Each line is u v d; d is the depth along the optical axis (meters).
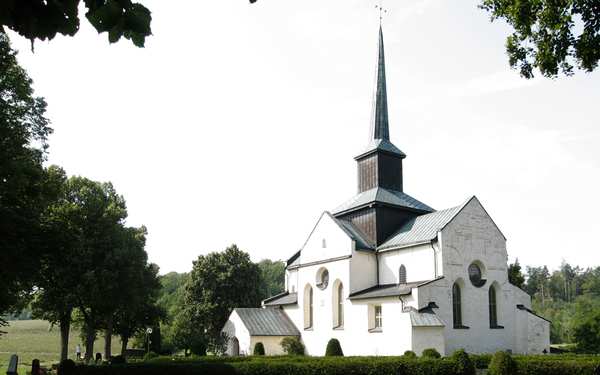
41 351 78.44
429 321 37.28
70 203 49.97
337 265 46.09
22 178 30.83
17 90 32.81
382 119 52.31
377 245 46.38
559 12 17.73
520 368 28.25
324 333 46.62
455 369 28.66
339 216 51.09
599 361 28.95
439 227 41.31
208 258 73.56
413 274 42.31
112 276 48.66
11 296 33.88
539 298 182.50
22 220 31.31
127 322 63.72
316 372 27.39
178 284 155.38
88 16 5.38
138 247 54.22
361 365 28.05
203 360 32.28
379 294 41.16
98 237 50.44
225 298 71.38
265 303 55.47
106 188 57.94
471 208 42.69
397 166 51.34
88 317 51.62
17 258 31.31
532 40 19.16
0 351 77.94
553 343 106.19
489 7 19.83
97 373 25.44
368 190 50.69
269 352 48.88
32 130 35.50
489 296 42.56
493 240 43.28
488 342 40.94
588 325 56.97
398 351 38.47
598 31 17.38
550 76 19.16
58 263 35.19
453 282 40.19
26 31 5.12
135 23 5.43
